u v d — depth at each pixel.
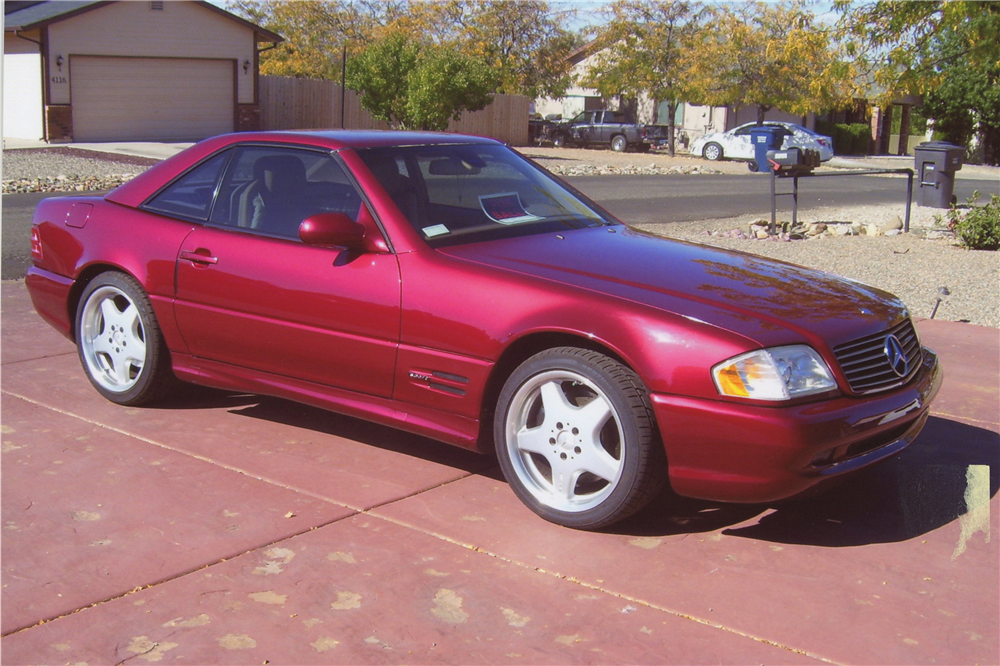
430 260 4.04
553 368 3.69
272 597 3.21
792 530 3.78
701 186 22.19
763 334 3.46
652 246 4.43
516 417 3.85
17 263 9.42
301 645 2.94
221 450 4.55
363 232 4.18
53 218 5.36
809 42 13.32
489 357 3.83
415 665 2.84
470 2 43.53
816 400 3.44
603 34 39.59
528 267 3.95
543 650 2.92
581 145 39.84
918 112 43.81
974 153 41.03
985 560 3.54
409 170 4.47
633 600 3.22
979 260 11.09
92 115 29.48
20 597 3.20
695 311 3.57
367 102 31.17
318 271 4.30
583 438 3.67
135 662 2.84
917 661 2.88
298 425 4.94
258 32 33.31
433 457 4.53
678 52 38.09
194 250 4.71
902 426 3.79
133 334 5.09
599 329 3.58
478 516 3.86
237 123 33.31
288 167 4.59
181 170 5.00
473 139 5.04
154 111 31.03
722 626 3.06
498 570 3.41
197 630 3.01
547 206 4.73
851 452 3.57
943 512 3.96
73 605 3.15
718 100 37.53
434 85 29.75
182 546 3.57
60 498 3.98
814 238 13.09
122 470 4.29
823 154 32.19
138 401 5.12
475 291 3.88
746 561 3.51
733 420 3.37
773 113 43.75
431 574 3.38
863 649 2.94
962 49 12.61
